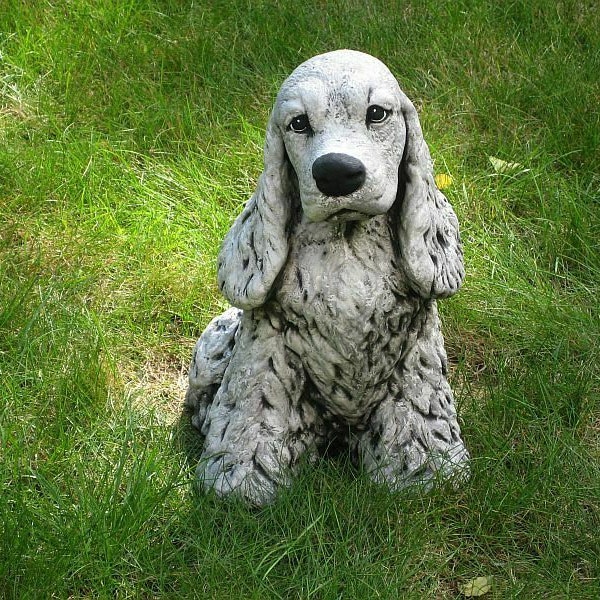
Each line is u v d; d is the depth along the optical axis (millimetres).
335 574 3242
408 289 3273
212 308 4531
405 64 5820
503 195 5102
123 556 3369
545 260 4812
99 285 4621
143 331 4434
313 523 3318
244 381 3443
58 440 3826
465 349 4387
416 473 3496
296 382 3424
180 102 5582
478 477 3596
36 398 4023
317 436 3561
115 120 5480
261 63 5809
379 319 3232
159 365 4320
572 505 3600
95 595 3299
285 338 3352
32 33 5953
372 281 3193
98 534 3350
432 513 3469
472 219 4996
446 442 3549
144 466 3600
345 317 3189
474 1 6227
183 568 3312
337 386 3365
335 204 2963
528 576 3385
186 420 4000
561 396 4043
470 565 3436
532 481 3621
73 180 5086
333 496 3482
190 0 6246
